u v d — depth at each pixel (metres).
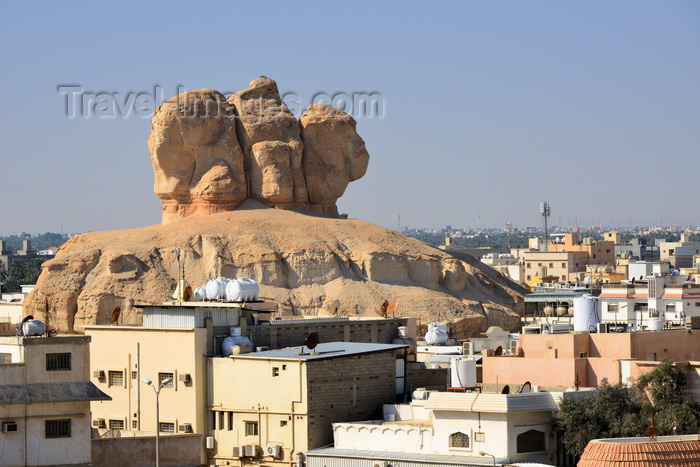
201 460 121.06
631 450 85.44
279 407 117.75
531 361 120.38
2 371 104.12
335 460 110.31
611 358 119.94
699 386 110.31
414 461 105.19
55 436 104.81
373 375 121.38
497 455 104.12
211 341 124.75
